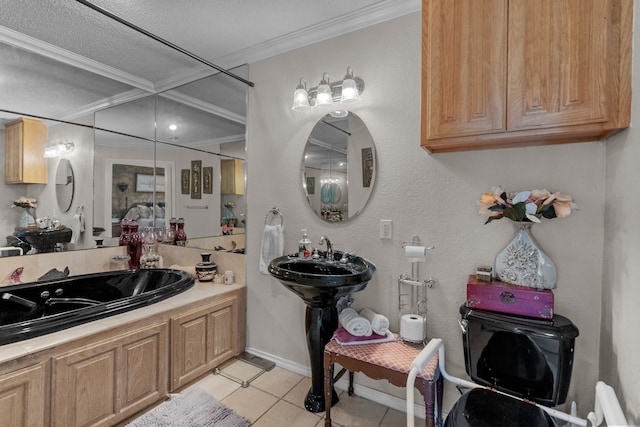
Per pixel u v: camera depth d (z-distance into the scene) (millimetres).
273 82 2379
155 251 3018
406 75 1853
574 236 1439
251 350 2488
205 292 2256
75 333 1500
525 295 1366
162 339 1859
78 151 2555
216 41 2277
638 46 1066
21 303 2049
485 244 1644
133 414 1722
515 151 1567
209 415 1771
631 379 1062
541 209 1398
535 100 1250
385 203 1925
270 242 2332
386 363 1491
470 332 1435
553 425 1103
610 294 1277
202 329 2127
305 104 2059
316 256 2059
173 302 2008
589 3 1159
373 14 1917
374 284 1971
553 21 1218
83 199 2582
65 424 1428
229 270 2594
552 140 1402
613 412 887
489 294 1433
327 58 2129
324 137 2154
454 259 1722
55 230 2408
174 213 2869
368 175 1979
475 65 1368
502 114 1314
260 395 1986
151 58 2496
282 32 2164
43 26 2047
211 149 2695
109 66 2613
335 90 2080
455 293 1720
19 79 2213
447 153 1737
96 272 2572
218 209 2654
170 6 1880
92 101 2629
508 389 1359
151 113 2957
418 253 1675
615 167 1249
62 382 1418
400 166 1876
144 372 1762
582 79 1170
